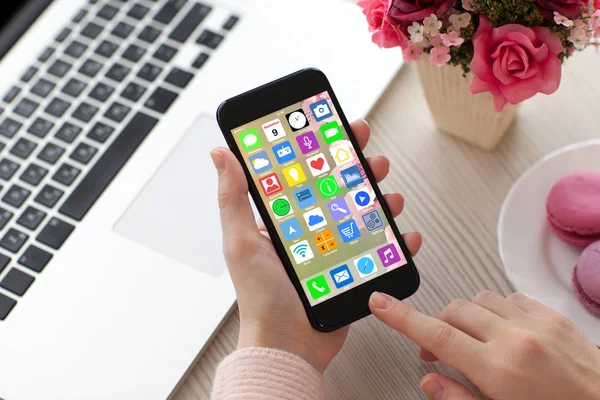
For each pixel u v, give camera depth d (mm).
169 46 727
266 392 483
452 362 514
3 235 654
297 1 726
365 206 551
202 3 741
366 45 696
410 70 698
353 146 552
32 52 752
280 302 522
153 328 597
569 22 464
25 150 695
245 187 523
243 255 514
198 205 648
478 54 481
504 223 596
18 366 594
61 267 633
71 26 757
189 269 619
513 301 548
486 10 482
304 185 548
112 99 708
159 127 689
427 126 675
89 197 662
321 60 699
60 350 597
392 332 595
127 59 727
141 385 579
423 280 612
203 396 586
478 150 658
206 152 673
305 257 538
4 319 616
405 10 479
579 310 562
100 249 637
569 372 494
